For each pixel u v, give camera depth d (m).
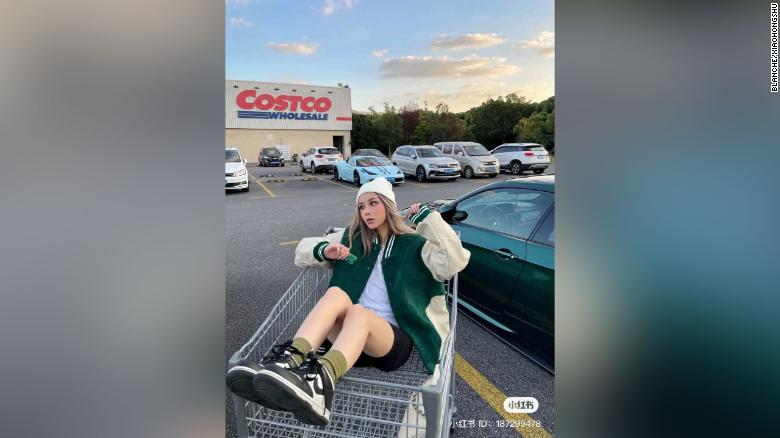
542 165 14.38
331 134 26.22
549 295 2.68
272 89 25.02
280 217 8.20
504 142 18.47
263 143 25.17
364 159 13.42
